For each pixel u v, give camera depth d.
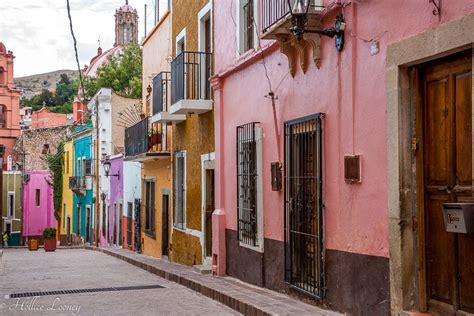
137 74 48.16
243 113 10.71
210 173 13.64
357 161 6.70
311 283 7.92
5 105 55.88
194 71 13.77
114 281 12.48
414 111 5.96
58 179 42.84
